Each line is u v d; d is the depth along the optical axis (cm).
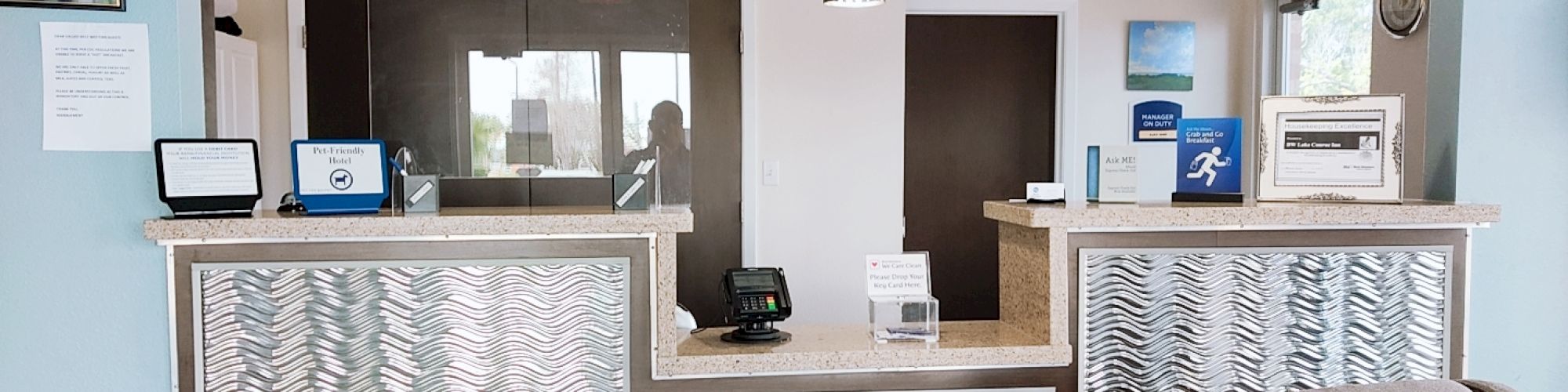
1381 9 373
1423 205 275
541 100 381
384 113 378
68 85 252
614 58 385
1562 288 301
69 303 255
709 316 430
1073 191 477
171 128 256
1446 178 300
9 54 250
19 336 255
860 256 437
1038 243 270
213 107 277
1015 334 282
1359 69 420
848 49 430
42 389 257
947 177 479
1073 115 473
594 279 254
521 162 382
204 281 250
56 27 251
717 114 425
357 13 386
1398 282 276
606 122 386
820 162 432
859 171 434
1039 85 478
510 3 379
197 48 264
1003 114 477
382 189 264
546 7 380
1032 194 282
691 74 423
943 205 479
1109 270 266
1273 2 479
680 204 393
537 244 252
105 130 254
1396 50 368
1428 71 309
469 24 378
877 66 432
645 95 387
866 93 432
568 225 249
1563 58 297
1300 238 272
